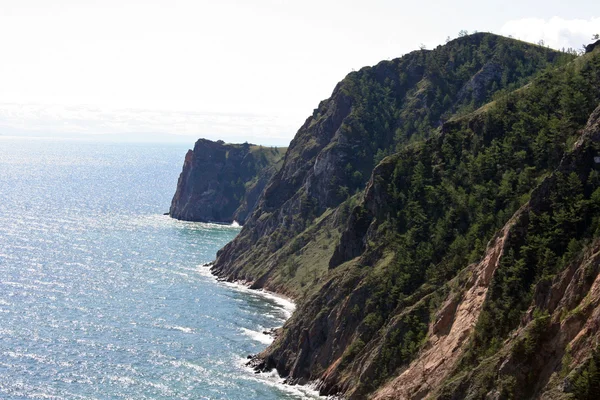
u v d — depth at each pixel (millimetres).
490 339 111562
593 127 121625
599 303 95188
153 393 133750
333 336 146375
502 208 145625
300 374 145000
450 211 154625
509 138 161875
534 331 100000
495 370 102000
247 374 146875
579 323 96250
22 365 144250
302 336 150250
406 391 116938
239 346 163000
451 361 114750
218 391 136375
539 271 112812
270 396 135000
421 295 137750
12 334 162500
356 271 158875
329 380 137125
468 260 136375
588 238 109750
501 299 114250
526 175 146250
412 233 157625
